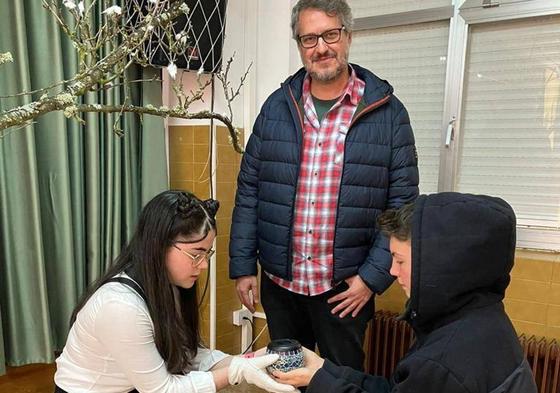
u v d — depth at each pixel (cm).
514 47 215
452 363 85
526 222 218
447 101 227
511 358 89
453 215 90
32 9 188
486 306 93
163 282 128
